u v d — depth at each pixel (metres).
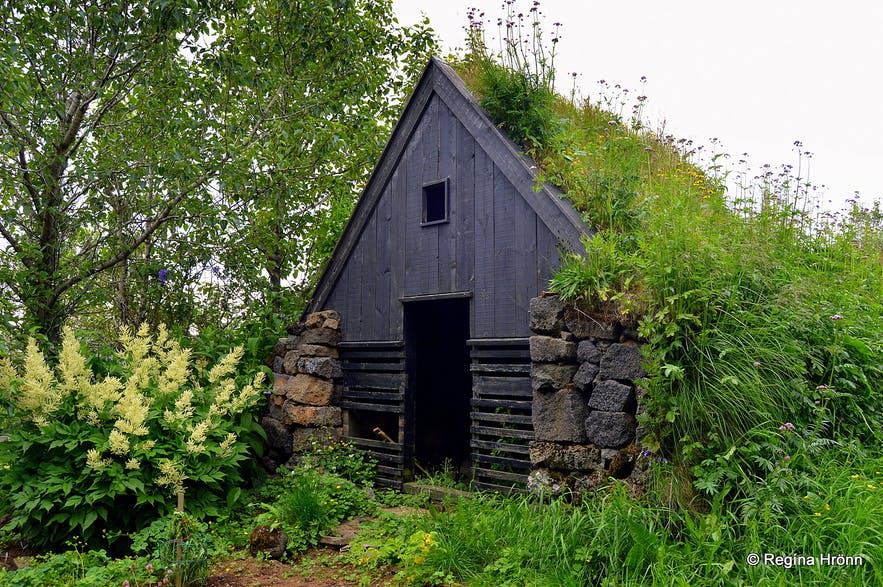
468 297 6.21
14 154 8.04
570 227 5.41
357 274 7.46
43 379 5.61
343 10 9.65
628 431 4.68
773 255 5.61
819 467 4.16
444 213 6.56
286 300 10.04
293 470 6.80
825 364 4.91
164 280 9.16
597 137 7.73
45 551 5.47
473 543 4.43
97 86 8.02
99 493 5.21
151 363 6.46
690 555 3.70
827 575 3.38
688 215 5.74
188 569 4.58
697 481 4.11
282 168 9.27
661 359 4.36
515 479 5.52
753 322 4.71
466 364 8.91
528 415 5.84
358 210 7.50
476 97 6.52
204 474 5.75
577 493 4.77
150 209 9.05
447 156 6.60
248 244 9.95
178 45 8.48
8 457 5.53
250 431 7.21
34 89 7.91
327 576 4.79
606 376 4.85
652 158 7.65
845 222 7.12
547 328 5.20
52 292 8.17
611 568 3.79
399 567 4.74
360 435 7.58
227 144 8.48
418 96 6.98
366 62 11.12
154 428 5.90
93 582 4.45
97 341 9.08
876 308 5.73
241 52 10.29
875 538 3.49
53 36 8.01
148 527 5.45
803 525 3.70
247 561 5.14
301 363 7.41
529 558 4.13
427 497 6.15
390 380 6.99
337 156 10.95
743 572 3.58
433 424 8.66
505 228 5.98
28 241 8.55
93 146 9.00
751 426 4.24
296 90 9.73
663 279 4.60
